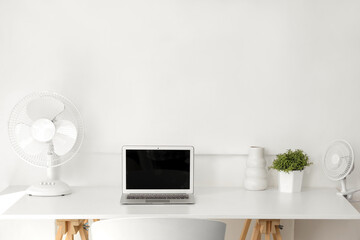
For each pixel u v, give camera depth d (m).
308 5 3.37
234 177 3.42
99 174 3.38
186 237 2.29
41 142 3.10
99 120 3.36
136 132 3.38
